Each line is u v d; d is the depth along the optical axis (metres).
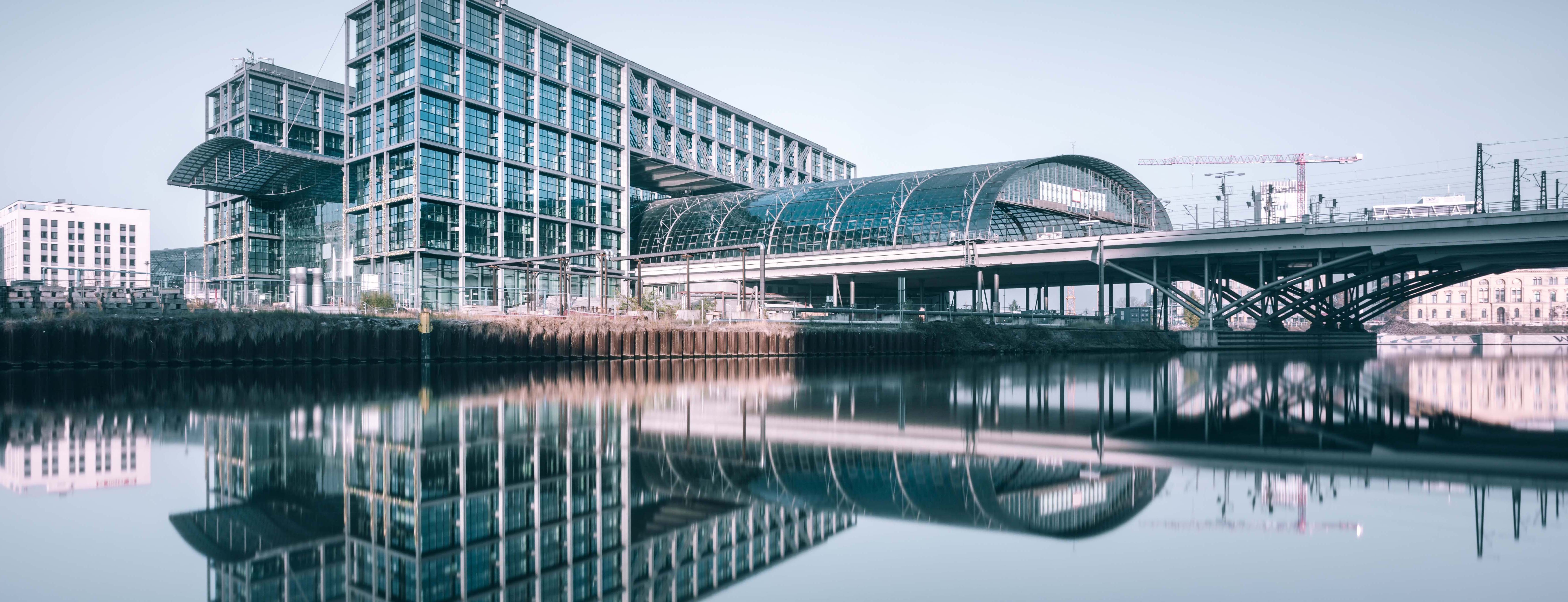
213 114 114.69
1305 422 22.81
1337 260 76.19
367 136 92.38
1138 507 12.07
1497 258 71.31
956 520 11.37
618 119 110.25
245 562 9.48
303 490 13.23
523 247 96.25
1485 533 10.45
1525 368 54.22
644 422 22.27
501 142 93.56
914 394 31.92
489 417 23.12
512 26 96.19
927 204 93.44
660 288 107.69
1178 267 88.44
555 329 55.41
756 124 136.88
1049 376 44.03
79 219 184.00
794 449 17.53
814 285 111.31
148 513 11.65
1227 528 10.77
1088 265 89.12
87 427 20.44
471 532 10.77
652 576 8.97
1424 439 19.31
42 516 11.46
